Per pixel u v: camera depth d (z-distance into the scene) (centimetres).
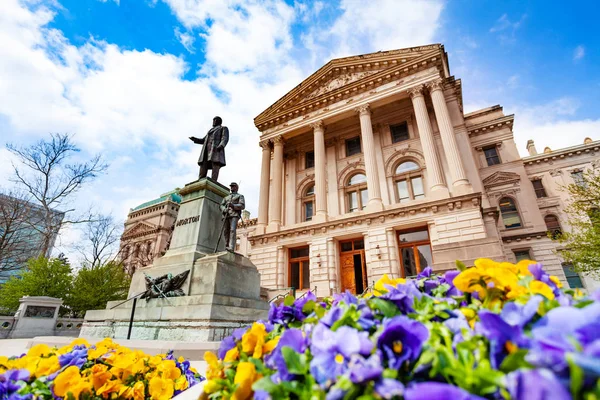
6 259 2148
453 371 85
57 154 2255
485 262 136
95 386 208
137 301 742
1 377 163
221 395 133
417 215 1755
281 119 2638
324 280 1897
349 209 2295
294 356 108
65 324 1526
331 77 2594
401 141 2277
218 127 1022
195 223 833
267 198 2480
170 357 307
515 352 75
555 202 2448
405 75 2170
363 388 83
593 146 2480
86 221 2362
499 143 2548
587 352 61
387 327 99
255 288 798
